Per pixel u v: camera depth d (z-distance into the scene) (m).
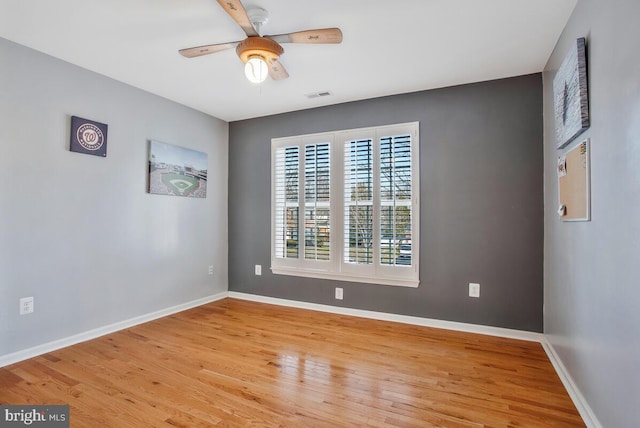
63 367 2.35
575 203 1.96
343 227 3.63
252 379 2.20
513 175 2.95
